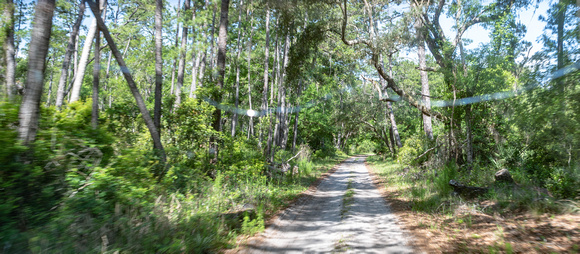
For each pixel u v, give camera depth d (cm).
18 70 1516
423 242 544
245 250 508
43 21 486
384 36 1530
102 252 385
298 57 1563
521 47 1190
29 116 471
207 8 2020
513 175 1052
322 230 660
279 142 2625
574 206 636
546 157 1065
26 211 419
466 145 1412
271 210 862
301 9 1334
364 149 7912
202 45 1936
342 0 1271
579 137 709
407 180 1537
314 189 1480
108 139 681
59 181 488
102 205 486
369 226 687
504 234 542
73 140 579
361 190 1409
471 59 1248
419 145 1994
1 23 881
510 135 1250
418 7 1542
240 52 2445
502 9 1254
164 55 2112
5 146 432
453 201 886
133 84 815
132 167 655
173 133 1123
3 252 353
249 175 1216
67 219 425
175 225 532
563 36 705
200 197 768
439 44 1538
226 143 1304
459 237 561
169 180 722
